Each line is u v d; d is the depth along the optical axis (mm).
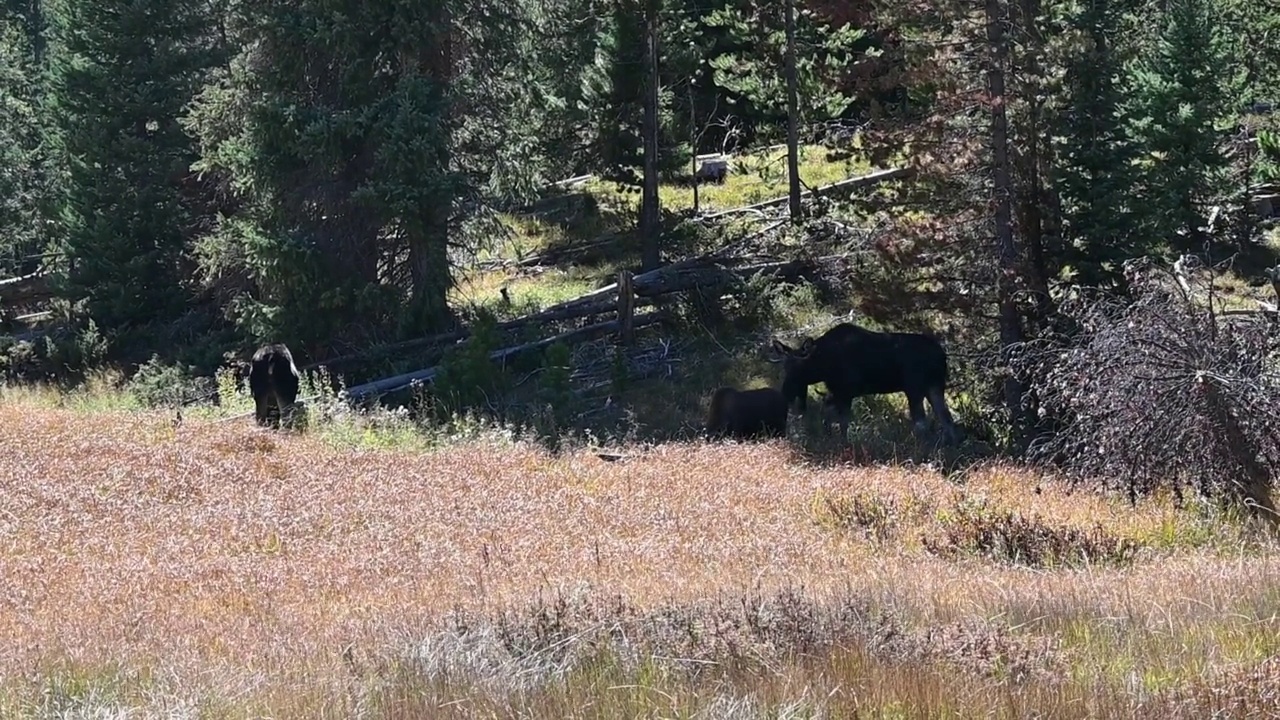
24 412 21000
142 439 18594
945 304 21406
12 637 9430
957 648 7312
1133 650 7309
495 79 28859
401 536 13820
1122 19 25328
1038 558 12492
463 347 26188
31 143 41188
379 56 28047
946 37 21062
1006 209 20797
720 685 6645
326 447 19141
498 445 19672
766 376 25328
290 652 8312
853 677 6637
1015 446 20234
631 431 21703
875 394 22000
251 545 13508
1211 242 29578
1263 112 35000
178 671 7508
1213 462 13500
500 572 11945
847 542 13336
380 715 6504
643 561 12352
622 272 27531
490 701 6520
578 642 7660
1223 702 6047
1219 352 13617
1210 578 9531
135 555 12969
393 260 28547
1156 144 28547
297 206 27547
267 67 28000
